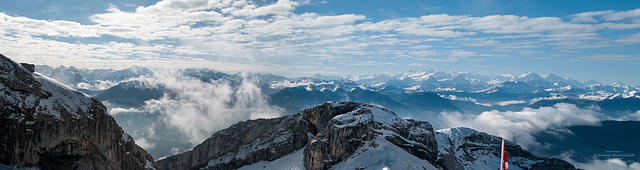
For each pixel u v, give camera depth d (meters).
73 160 93.69
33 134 88.12
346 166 154.00
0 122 85.69
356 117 181.62
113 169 102.44
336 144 171.50
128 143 109.81
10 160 85.56
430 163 167.88
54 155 91.88
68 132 93.12
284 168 194.25
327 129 178.12
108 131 102.44
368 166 144.88
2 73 89.00
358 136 173.50
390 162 141.62
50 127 90.31
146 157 123.62
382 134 171.62
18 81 90.25
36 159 88.38
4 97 87.38
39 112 89.88
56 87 96.88
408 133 183.12
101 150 100.12
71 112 94.94
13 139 86.06
